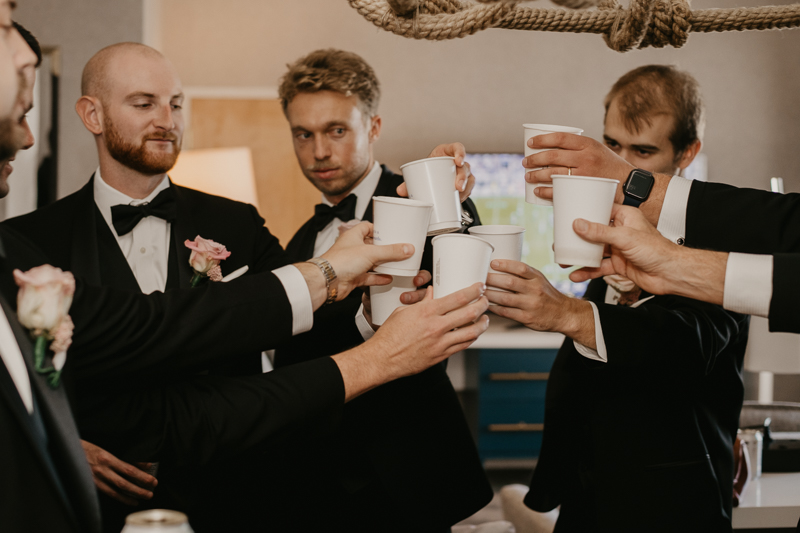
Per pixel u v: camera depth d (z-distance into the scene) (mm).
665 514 1430
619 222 1192
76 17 3512
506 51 5059
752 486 1936
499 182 4910
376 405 1657
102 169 1703
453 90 5039
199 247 1474
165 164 1657
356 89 2061
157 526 688
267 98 4668
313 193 4660
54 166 3475
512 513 2320
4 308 872
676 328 1392
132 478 1393
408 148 5023
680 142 1794
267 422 1172
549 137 1326
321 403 1186
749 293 1062
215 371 1612
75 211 1655
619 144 1835
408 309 1213
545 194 1352
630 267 1171
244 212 1827
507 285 1274
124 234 1632
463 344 1211
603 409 1505
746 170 5102
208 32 4836
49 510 792
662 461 1455
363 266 1255
